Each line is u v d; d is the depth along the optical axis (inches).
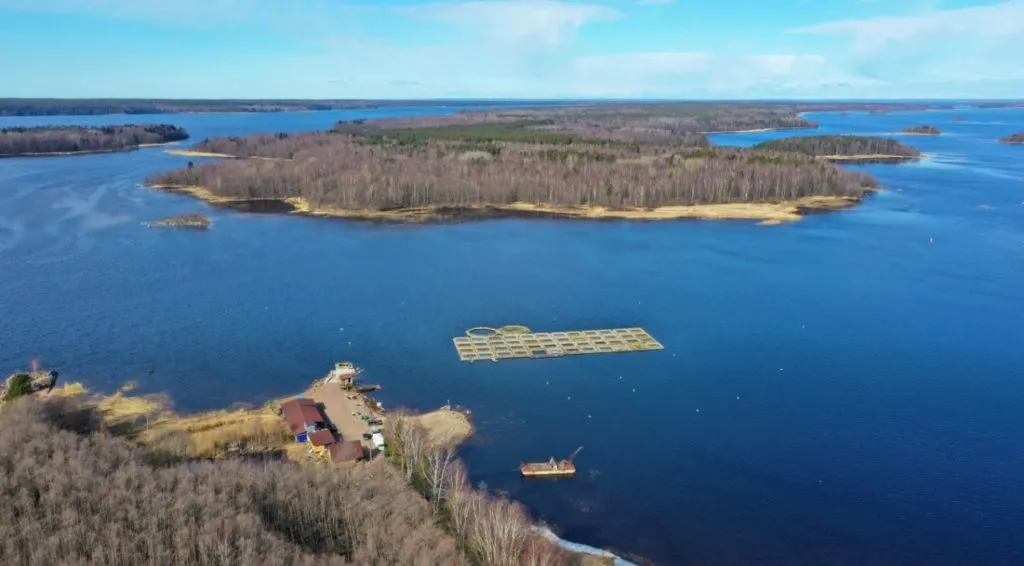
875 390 3956.7
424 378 4087.1
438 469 2999.5
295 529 2469.2
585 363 4311.0
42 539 2210.9
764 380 4084.6
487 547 2383.1
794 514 2910.9
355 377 4074.8
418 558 2244.1
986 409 3742.6
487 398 3858.3
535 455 3307.1
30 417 3125.0
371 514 2509.8
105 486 2519.7
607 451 3351.4
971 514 2915.8
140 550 2253.9
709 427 3572.8
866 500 3002.0
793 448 3385.8
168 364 4192.9
